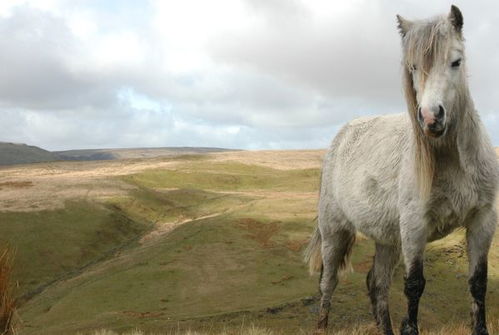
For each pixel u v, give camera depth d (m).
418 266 6.33
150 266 28.48
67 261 36.09
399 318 17.88
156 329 18.89
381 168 7.15
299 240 30.91
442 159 5.92
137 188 56.28
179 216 49.75
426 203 6.11
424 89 5.39
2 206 44.06
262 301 22.08
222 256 28.95
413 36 5.57
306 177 74.62
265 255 28.64
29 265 34.59
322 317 9.40
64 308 24.92
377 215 7.31
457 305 21.22
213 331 17.50
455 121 5.69
